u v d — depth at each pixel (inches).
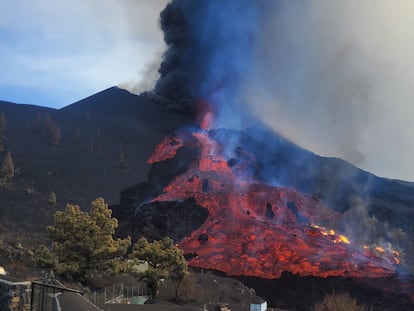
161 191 7298.2
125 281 2276.1
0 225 4530.0
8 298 764.6
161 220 5905.5
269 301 4003.4
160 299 2187.5
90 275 2190.0
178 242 5649.6
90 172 7829.7
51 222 5265.8
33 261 2054.6
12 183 6264.8
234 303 2546.8
